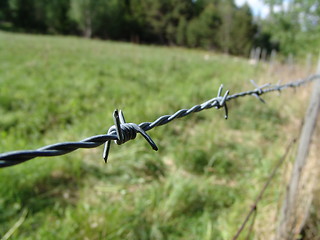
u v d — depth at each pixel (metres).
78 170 2.61
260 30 33.34
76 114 4.09
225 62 14.00
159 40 37.19
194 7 41.50
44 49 12.80
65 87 5.53
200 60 14.39
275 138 3.84
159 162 2.89
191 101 5.09
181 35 34.91
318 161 2.29
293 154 2.43
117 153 3.00
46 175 2.46
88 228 1.89
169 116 0.76
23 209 2.14
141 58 12.59
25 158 0.42
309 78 1.71
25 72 6.80
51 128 3.67
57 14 32.72
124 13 35.84
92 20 32.72
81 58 10.76
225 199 2.43
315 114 1.69
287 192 1.74
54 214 2.13
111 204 2.30
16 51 11.06
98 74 7.36
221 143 3.58
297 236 1.77
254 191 2.48
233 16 31.72
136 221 2.04
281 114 4.60
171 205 2.23
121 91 5.42
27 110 4.07
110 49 16.72
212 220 2.20
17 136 3.14
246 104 4.80
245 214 2.18
